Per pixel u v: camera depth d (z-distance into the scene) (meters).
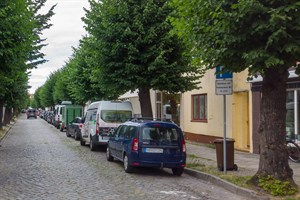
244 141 19.53
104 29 18.22
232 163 13.09
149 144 12.95
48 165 15.08
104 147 22.06
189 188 10.91
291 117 16.20
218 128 21.52
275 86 10.07
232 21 8.82
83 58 31.81
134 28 17.81
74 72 32.31
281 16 7.99
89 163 15.76
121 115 20.52
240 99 19.70
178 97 27.98
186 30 10.52
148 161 12.88
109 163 15.81
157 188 10.80
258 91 17.55
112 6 17.80
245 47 9.24
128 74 17.91
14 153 19.38
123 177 12.52
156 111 29.36
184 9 10.35
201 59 10.58
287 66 9.10
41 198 9.30
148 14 17.80
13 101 36.19
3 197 9.38
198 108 24.50
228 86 12.18
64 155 18.61
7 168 14.23
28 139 29.34
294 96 15.94
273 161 10.00
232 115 19.80
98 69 18.66
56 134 35.97
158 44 17.84
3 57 15.27
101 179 12.06
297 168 13.61
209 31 9.78
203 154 17.81
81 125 24.38
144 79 17.80
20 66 17.11
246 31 8.88
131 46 17.34
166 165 12.95
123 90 18.98
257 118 17.64
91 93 31.89
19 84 32.84
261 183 9.89
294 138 15.91
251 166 14.07
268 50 8.71
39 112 116.75
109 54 18.08
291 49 8.44
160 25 17.59
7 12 14.93
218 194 10.12
